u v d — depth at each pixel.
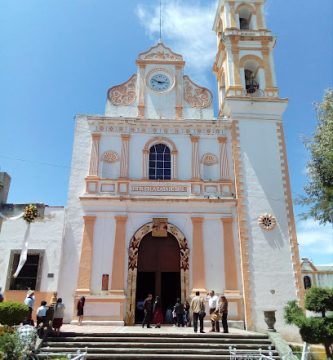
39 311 14.26
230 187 21.34
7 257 19.14
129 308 18.59
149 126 22.47
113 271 19.14
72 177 21.03
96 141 21.84
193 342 14.03
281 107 23.11
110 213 20.27
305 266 38.81
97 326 17.53
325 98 16.41
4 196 19.95
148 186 21.00
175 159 21.81
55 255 19.34
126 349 13.13
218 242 20.12
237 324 18.39
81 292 18.58
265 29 25.39
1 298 14.82
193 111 23.38
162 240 20.52
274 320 15.37
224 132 22.69
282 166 21.83
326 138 15.42
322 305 12.05
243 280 19.23
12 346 10.59
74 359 10.52
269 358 10.91
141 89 23.47
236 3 26.55
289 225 20.55
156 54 24.39
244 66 24.70
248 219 20.48
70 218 20.09
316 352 13.29
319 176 15.88
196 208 20.70
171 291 19.89
